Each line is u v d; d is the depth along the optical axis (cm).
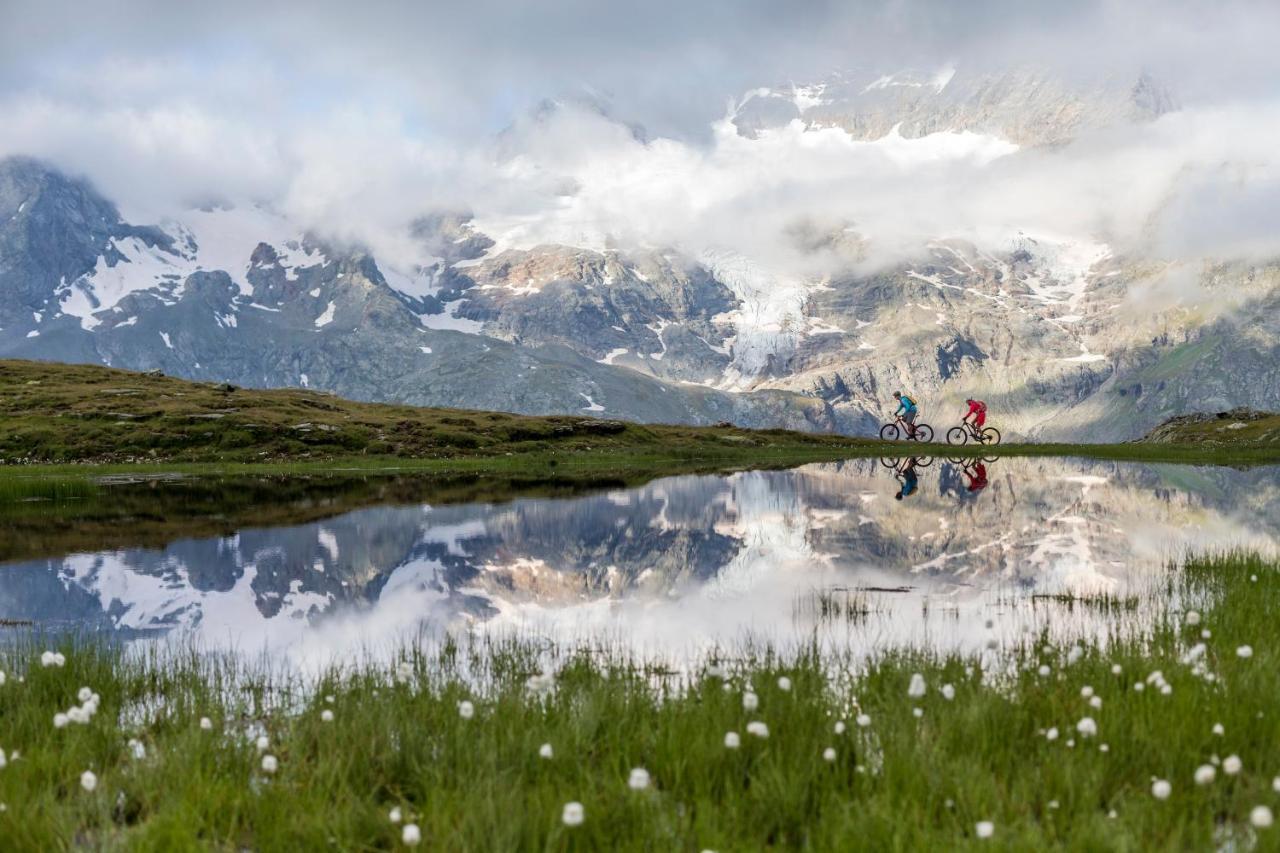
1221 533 2998
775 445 9719
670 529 3234
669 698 1107
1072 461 7375
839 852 688
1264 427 9931
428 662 1460
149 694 1289
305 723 1048
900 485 5075
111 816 835
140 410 8244
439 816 755
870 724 1003
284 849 729
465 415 9862
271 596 2109
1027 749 912
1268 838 646
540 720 1014
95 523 3494
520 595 2091
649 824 738
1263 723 898
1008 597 1950
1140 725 905
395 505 4112
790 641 1558
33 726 1033
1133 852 667
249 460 7256
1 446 7138
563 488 5006
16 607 2000
